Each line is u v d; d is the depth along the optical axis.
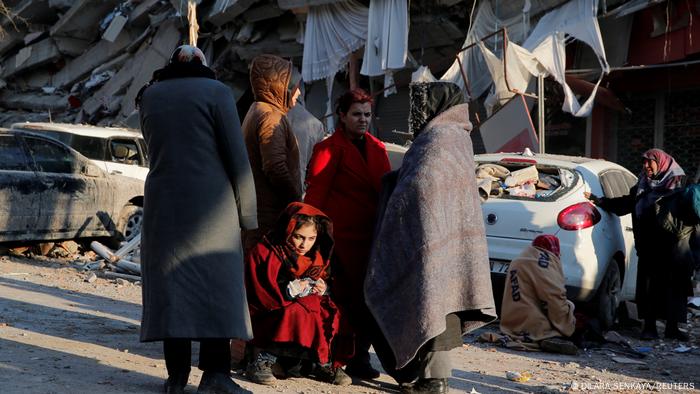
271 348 4.79
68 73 28.84
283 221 4.86
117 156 13.32
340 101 5.22
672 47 14.21
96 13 27.61
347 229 5.10
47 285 9.10
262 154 5.02
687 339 8.17
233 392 4.17
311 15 19.30
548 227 7.96
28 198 11.09
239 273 4.15
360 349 5.35
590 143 15.83
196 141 4.09
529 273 7.32
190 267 4.03
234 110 4.18
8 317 6.49
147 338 4.03
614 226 8.47
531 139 13.28
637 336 8.49
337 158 5.15
